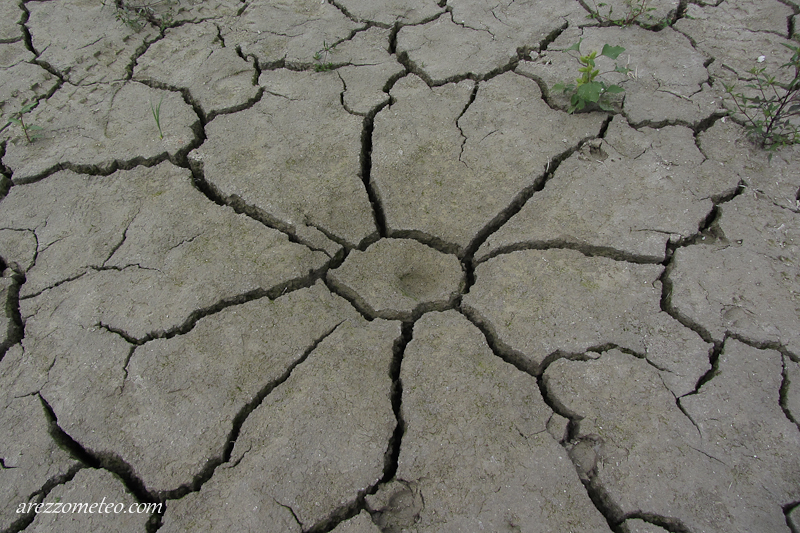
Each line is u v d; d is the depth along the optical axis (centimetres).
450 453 184
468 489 177
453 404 196
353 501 176
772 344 207
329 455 185
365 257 245
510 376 203
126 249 252
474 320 223
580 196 262
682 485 176
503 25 360
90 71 342
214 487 181
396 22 368
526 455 183
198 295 232
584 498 175
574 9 368
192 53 352
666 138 284
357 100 318
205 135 305
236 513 175
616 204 258
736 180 261
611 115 298
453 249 250
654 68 321
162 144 296
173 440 191
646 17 352
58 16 380
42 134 306
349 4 384
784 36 334
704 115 292
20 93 329
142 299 232
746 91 303
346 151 291
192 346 216
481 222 255
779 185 259
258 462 185
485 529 169
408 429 190
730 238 241
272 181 277
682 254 236
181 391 204
